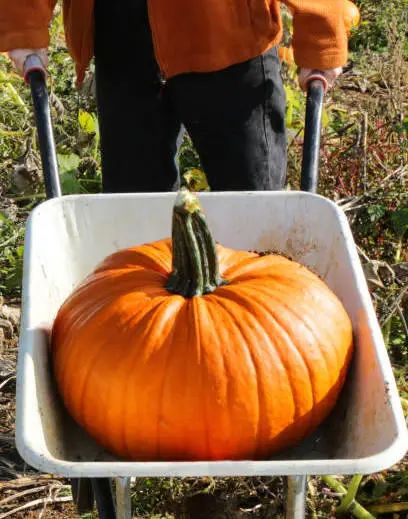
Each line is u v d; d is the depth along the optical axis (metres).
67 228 2.33
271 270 1.99
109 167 3.23
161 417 1.75
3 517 2.94
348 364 1.92
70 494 3.02
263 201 2.36
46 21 2.74
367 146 4.86
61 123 5.30
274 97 2.94
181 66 2.84
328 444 1.97
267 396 1.75
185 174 4.82
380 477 3.05
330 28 2.64
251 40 2.80
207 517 2.70
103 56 3.02
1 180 5.02
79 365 1.83
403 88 5.77
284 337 1.80
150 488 2.88
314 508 2.91
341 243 2.21
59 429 1.92
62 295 2.26
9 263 4.34
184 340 1.77
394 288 3.83
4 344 3.81
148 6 2.79
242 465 1.54
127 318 1.82
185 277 1.90
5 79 5.62
